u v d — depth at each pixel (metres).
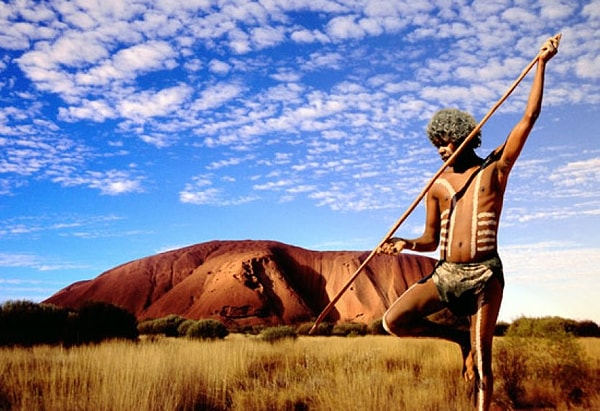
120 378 8.76
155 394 8.64
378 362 12.75
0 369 10.43
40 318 22.73
